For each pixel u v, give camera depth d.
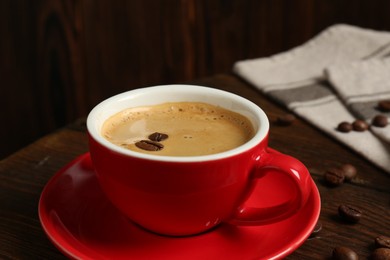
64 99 1.04
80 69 1.02
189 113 0.44
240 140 0.41
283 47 1.10
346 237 0.42
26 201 0.44
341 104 0.59
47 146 0.51
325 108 0.58
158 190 0.37
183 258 0.38
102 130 0.41
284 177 0.44
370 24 1.08
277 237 0.39
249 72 0.64
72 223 0.40
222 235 0.40
